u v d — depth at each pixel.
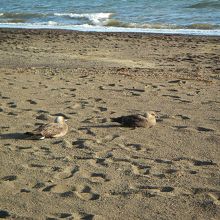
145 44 20.92
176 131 8.30
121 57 17.52
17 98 10.73
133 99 10.70
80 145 7.60
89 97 10.84
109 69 14.78
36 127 8.57
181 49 19.44
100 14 33.62
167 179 6.31
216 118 9.09
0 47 20.36
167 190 6.00
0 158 7.09
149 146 7.55
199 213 5.40
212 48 19.62
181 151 7.33
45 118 9.07
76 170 6.62
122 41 21.94
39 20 33.97
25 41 22.28
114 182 6.23
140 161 6.94
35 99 10.62
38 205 5.61
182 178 6.34
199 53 18.41
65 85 12.18
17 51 19.06
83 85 12.17
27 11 38.69
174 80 12.91
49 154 7.23
